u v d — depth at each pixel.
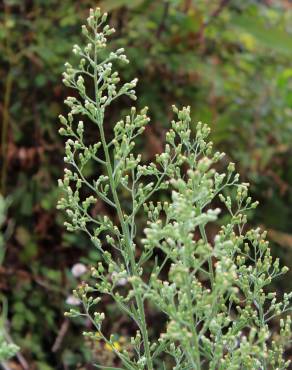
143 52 4.70
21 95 4.64
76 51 2.13
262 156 4.88
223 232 2.16
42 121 4.61
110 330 4.09
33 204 4.49
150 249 2.02
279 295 4.74
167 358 3.69
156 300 1.82
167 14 4.78
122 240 2.10
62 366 4.14
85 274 4.21
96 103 2.10
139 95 4.74
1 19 4.71
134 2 4.39
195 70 4.75
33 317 4.18
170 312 1.71
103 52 4.57
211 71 4.82
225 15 5.06
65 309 4.24
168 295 1.75
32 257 4.40
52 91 4.64
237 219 2.11
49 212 4.46
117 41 4.57
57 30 4.75
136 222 4.42
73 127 4.66
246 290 2.12
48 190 4.49
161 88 4.78
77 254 4.47
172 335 1.67
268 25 5.46
